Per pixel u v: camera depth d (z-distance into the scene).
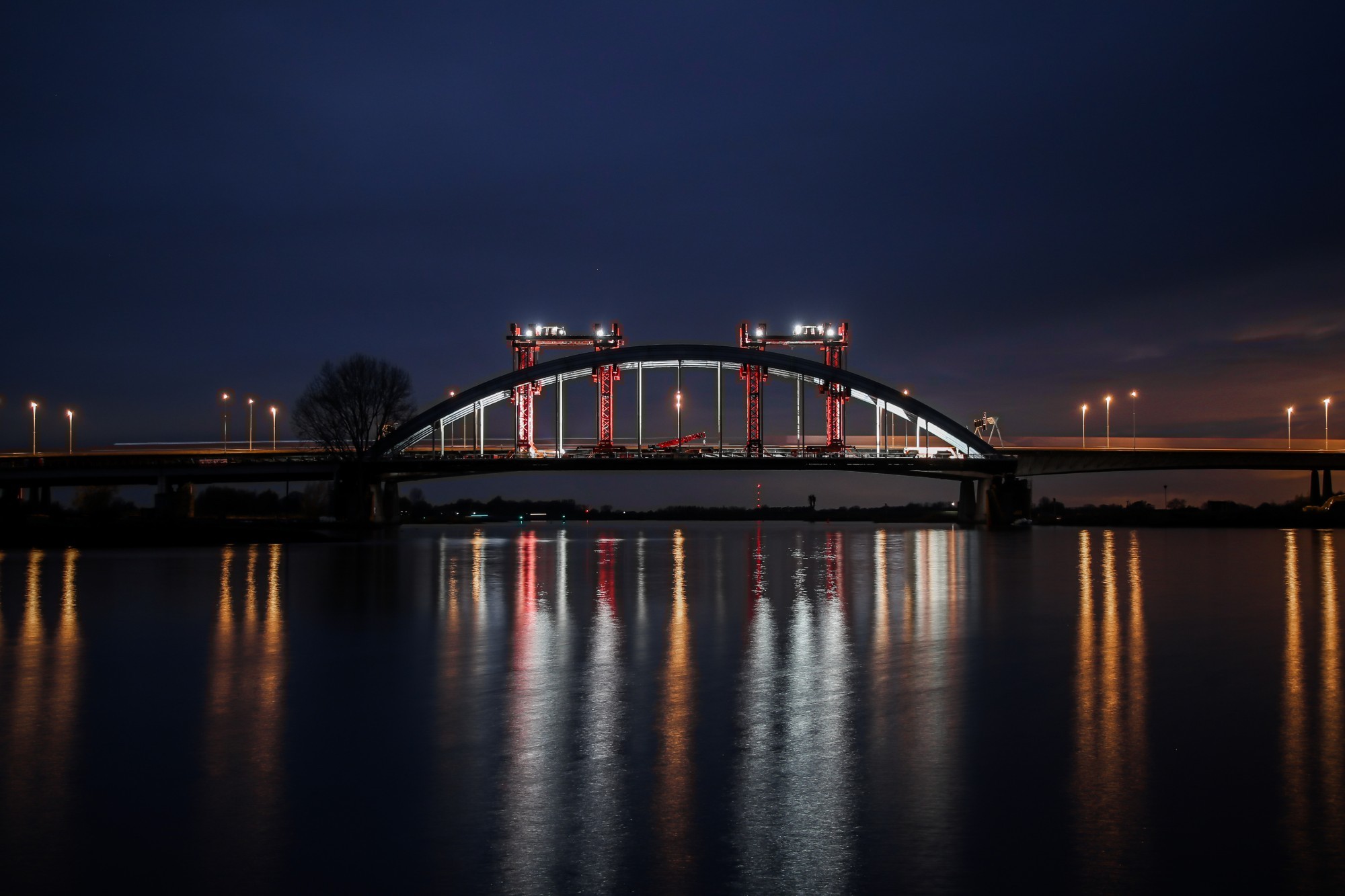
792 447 142.50
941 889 12.34
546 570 60.56
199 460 135.38
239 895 12.17
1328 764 16.91
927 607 39.44
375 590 46.25
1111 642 29.92
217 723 19.86
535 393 141.88
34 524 90.94
